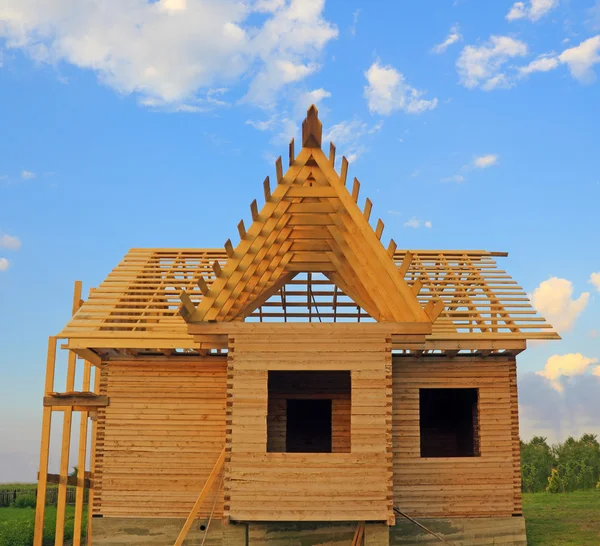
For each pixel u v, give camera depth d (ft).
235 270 52.39
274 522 51.13
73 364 68.08
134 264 74.02
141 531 59.21
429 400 81.92
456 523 60.18
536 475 149.79
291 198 53.26
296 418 78.28
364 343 50.47
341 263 55.42
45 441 61.16
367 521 50.03
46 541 74.90
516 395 63.16
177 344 58.08
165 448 60.64
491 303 66.64
